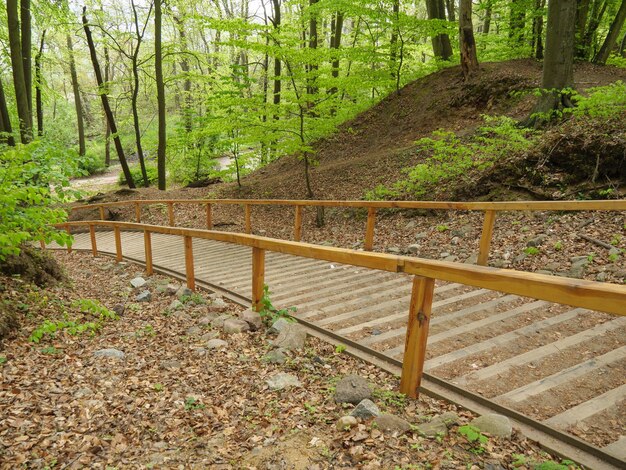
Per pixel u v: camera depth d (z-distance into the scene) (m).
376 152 14.86
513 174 8.59
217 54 21.86
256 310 4.88
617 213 6.52
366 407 2.73
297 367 3.58
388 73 16.66
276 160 19.75
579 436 2.41
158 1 18.39
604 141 7.55
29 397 3.12
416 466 2.23
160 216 16.14
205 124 19.50
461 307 4.65
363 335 4.11
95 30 20.41
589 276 5.20
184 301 5.81
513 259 6.30
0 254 4.61
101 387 3.35
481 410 2.72
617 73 14.20
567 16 9.44
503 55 17.98
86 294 6.73
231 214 14.94
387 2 15.20
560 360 3.31
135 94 20.72
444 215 9.23
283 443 2.54
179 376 3.54
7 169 4.52
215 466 2.37
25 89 12.77
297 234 9.95
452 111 14.41
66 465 2.39
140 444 2.61
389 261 2.98
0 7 13.93
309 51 10.77
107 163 34.56
